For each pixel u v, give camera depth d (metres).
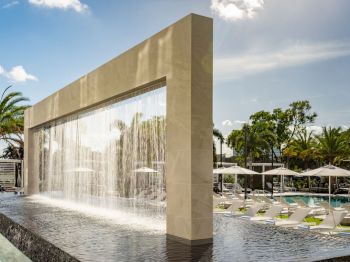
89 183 18.89
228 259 7.08
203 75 9.20
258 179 37.72
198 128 9.08
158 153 14.62
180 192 9.20
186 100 9.16
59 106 18.66
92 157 18.16
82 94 16.03
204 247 8.10
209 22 9.39
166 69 10.06
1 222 13.34
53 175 22.80
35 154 23.89
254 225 11.04
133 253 7.50
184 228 8.98
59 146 21.73
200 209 8.95
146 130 14.55
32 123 22.92
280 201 17.20
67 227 10.61
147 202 16.56
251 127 50.78
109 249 7.83
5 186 29.09
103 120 16.84
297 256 7.27
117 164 16.59
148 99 13.32
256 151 48.03
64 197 20.62
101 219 12.14
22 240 10.58
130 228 10.47
